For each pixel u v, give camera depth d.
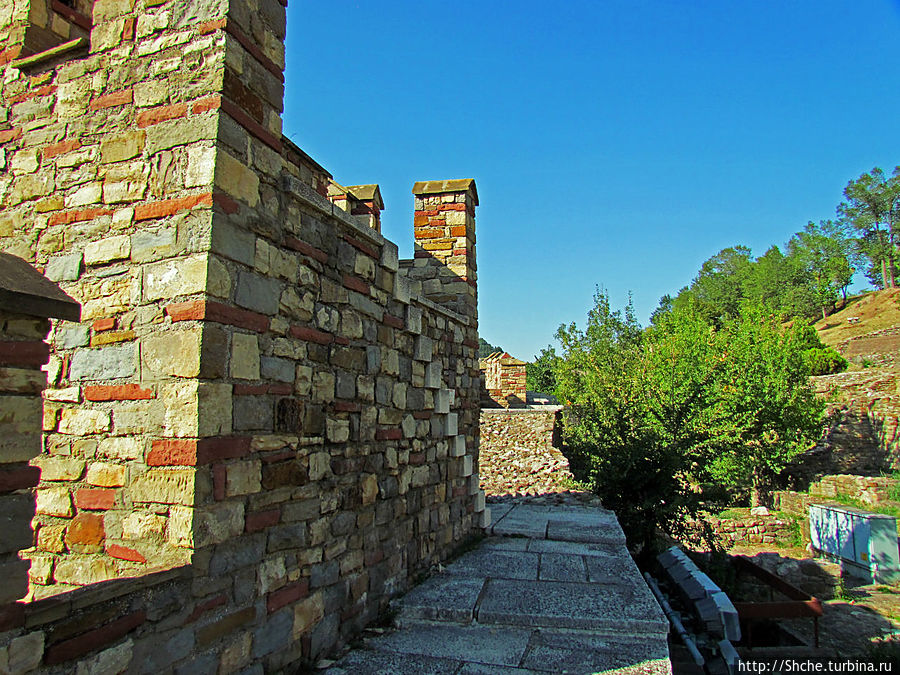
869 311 55.31
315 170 6.07
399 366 5.79
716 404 18.77
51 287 2.39
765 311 24.23
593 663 4.20
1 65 4.11
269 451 3.70
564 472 13.72
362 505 4.92
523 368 19.28
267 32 3.86
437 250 8.40
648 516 11.60
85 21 4.55
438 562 6.59
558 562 6.66
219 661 3.21
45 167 3.83
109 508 3.28
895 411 22.59
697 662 6.64
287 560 3.84
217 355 3.26
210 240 3.24
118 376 3.36
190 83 3.49
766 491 20.70
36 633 2.29
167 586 2.90
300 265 4.14
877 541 14.54
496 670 4.07
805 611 9.64
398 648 4.45
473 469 8.08
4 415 2.20
